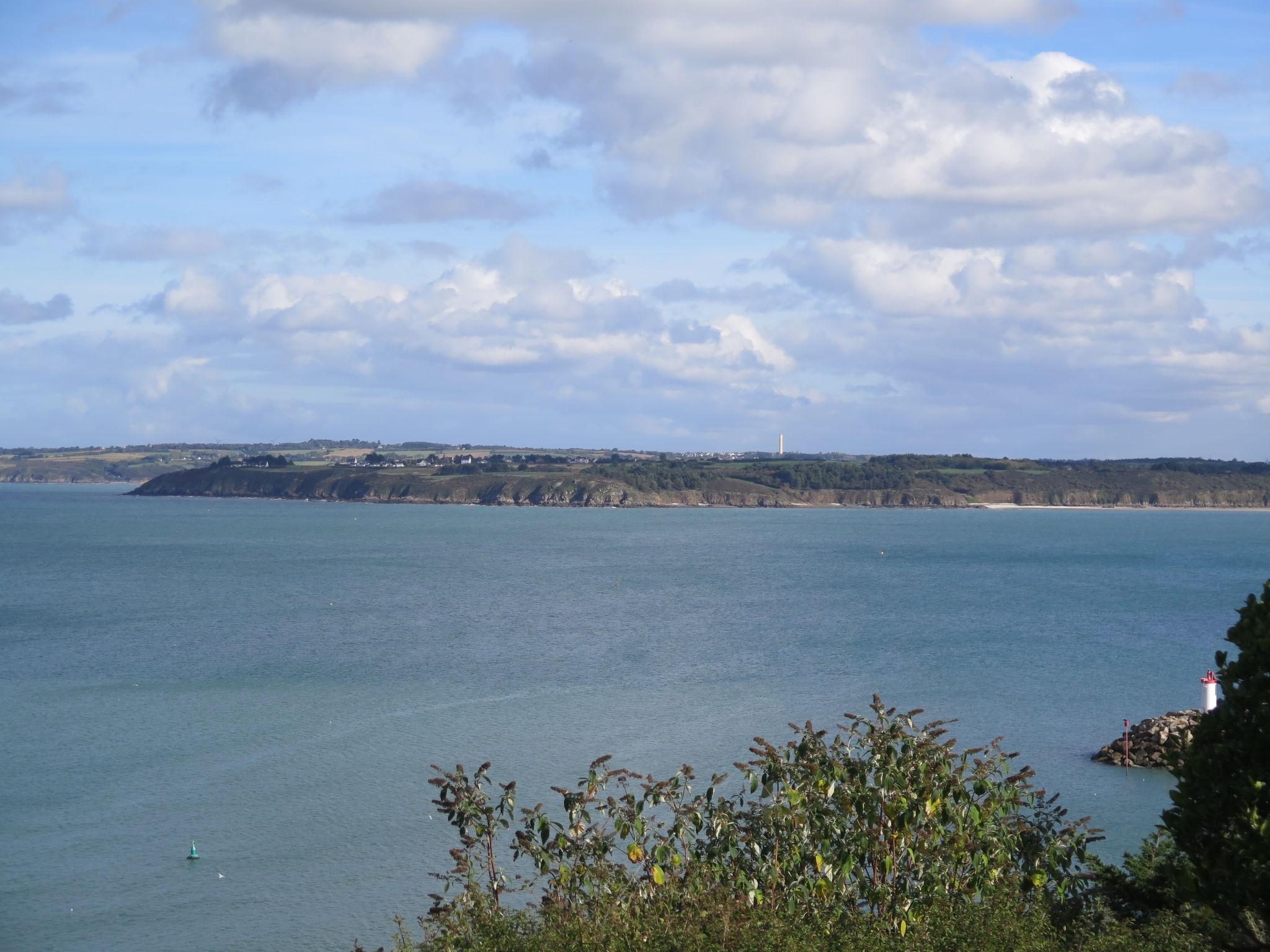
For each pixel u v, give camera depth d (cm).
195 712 4741
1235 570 13088
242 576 12038
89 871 2917
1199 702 4884
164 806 3431
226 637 7131
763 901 1216
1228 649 6581
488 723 4456
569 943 1115
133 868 2934
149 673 5734
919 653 6350
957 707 4781
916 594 10056
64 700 5019
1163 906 1325
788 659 6128
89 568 13088
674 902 1193
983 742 4134
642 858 1410
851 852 1288
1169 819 998
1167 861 1325
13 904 2719
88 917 2648
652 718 4512
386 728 4381
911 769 1312
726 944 1083
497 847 2952
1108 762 3853
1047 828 1433
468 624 7831
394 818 3288
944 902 1244
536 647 6619
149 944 2497
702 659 6134
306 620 8088
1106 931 1214
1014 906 1229
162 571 12581
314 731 4350
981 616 8294
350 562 14088
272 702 4925
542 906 1281
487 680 5459
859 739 1420
